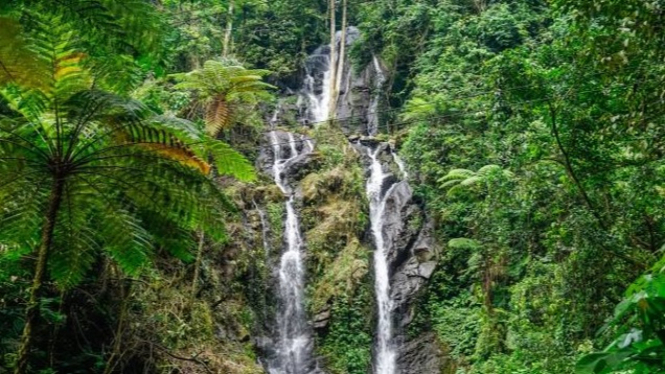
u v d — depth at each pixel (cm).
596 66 613
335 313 1377
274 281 1444
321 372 1311
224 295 1275
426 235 1562
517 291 1034
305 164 1695
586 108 767
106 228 491
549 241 845
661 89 580
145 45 392
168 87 1496
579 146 782
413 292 1467
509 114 889
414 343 1402
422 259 1520
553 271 877
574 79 764
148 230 543
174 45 1666
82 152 494
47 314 675
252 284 1377
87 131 501
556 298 820
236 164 585
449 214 1533
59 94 467
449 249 1497
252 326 1319
